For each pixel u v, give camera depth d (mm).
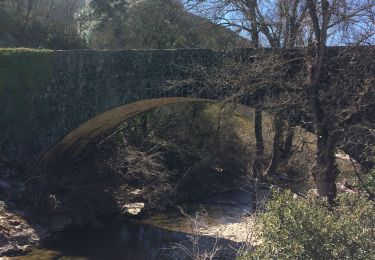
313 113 11742
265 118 20344
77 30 36875
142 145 22453
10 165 17828
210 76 15086
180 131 24297
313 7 11484
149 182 20734
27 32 34938
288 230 6332
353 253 6133
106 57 17047
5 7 35750
